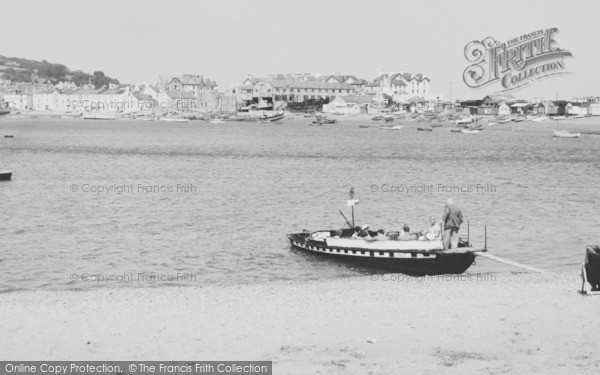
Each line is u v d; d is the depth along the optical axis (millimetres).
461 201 63531
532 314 25109
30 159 111750
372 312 25562
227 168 97312
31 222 52344
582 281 28844
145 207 59875
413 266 35500
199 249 42594
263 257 40125
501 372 19469
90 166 99938
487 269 36250
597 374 19234
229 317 25000
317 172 91500
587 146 150250
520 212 57000
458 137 188000
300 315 25219
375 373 19469
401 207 59906
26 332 23375
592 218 53969
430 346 21812
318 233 41219
